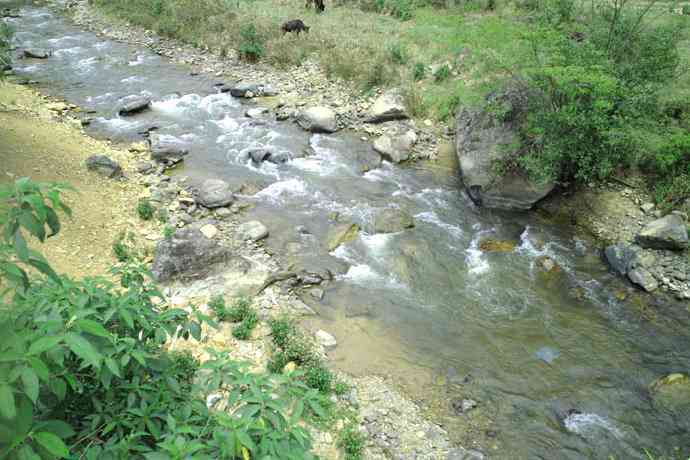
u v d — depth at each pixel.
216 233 10.58
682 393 7.68
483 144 13.05
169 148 13.49
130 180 12.05
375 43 19.52
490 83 13.12
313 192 12.52
